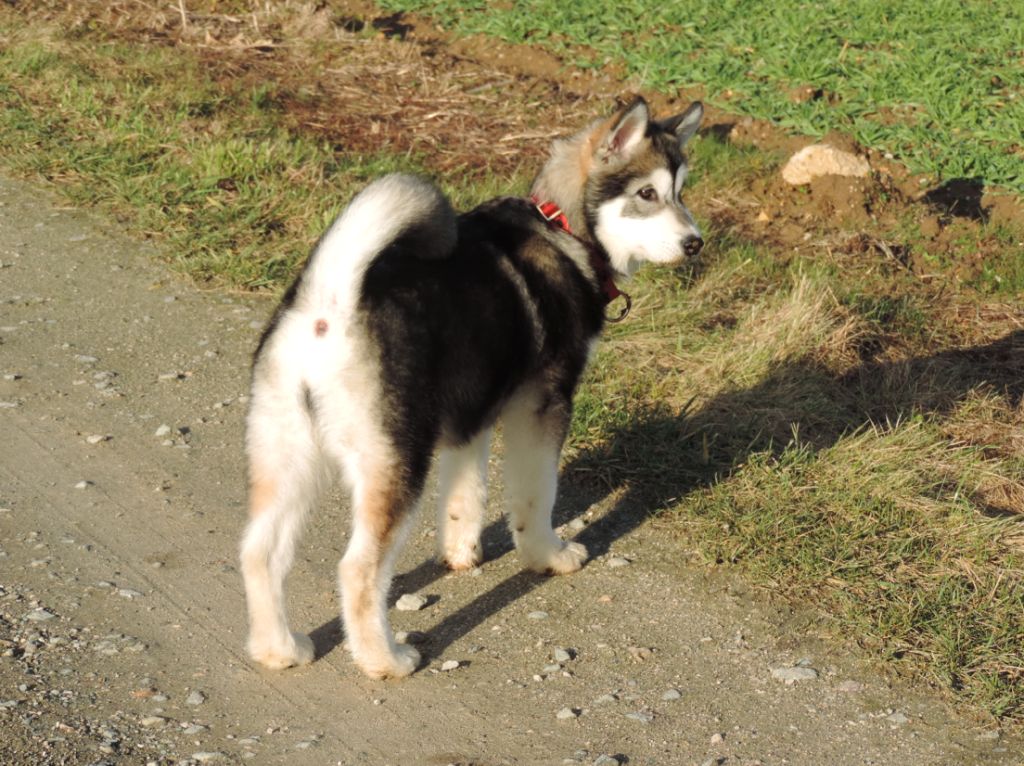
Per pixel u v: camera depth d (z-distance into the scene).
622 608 5.76
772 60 13.93
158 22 14.73
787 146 12.16
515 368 5.49
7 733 4.45
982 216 10.77
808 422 7.46
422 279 5.00
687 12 15.15
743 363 7.95
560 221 5.84
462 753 4.64
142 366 7.86
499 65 14.40
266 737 4.65
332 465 5.02
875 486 6.65
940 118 12.52
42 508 6.19
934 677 5.27
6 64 12.88
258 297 8.97
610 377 7.82
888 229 10.52
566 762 4.61
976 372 8.38
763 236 10.34
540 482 5.80
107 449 6.86
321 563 5.98
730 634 5.57
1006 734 4.94
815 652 5.45
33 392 7.38
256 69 13.63
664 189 5.99
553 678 5.19
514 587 5.92
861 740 4.86
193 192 10.17
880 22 14.90
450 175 11.11
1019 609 5.66
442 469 5.92
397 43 14.52
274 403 4.83
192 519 6.24
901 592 5.79
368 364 4.75
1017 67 13.62
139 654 5.09
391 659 5.03
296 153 10.86
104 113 11.80
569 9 15.42
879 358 8.45
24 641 5.05
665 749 4.74
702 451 7.01
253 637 5.06
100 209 10.20
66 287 8.86
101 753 4.42
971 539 6.18
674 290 9.13
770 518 6.29
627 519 6.54
